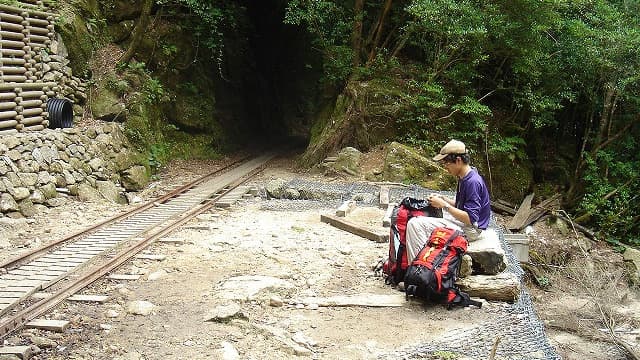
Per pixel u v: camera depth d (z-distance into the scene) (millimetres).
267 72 28422
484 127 15727
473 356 4844
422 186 14453
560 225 15188
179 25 17797
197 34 17859
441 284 5891
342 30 17438
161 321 5598
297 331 5402
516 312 5871
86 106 14414
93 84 14742
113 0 16234
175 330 5387
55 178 11125
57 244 8180
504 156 16891
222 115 21203
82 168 12211
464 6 15016
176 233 9148
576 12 16984
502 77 17578
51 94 12906
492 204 15508
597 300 9633
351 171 15242
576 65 16281
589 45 15617
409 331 5418
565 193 17516
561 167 18125
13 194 9680
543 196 17297
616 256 14188
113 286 6633
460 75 16562
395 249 6559
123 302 6125
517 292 6137
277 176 15688
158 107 16641
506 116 17734
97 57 15328
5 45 11367
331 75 17828
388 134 16469
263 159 19328
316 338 5277
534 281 11875
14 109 11312
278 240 8680
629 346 7754
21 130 11383
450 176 14688
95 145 13047
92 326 5496
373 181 14789
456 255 6047
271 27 28109
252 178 15289
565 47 16250
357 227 9094
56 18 13672
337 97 17984
